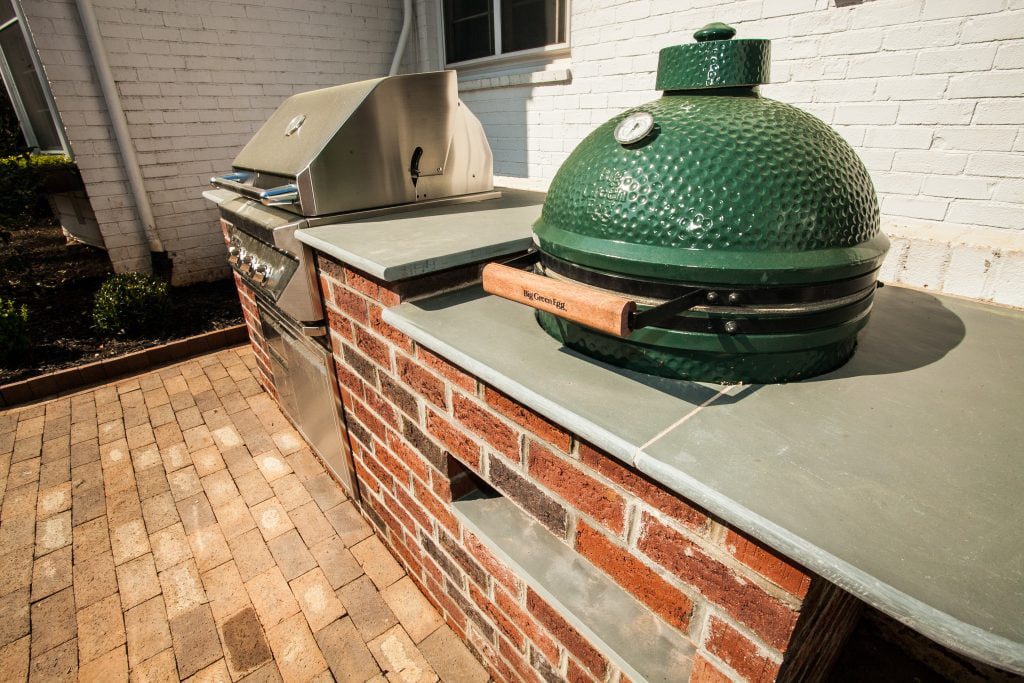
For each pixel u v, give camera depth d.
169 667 1.67
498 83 4.04
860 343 1.10
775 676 0.78
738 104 0.95
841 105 2.41
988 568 0.56
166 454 2.72
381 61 5.37
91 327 4.00
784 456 0.74
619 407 0.86
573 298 0.81
